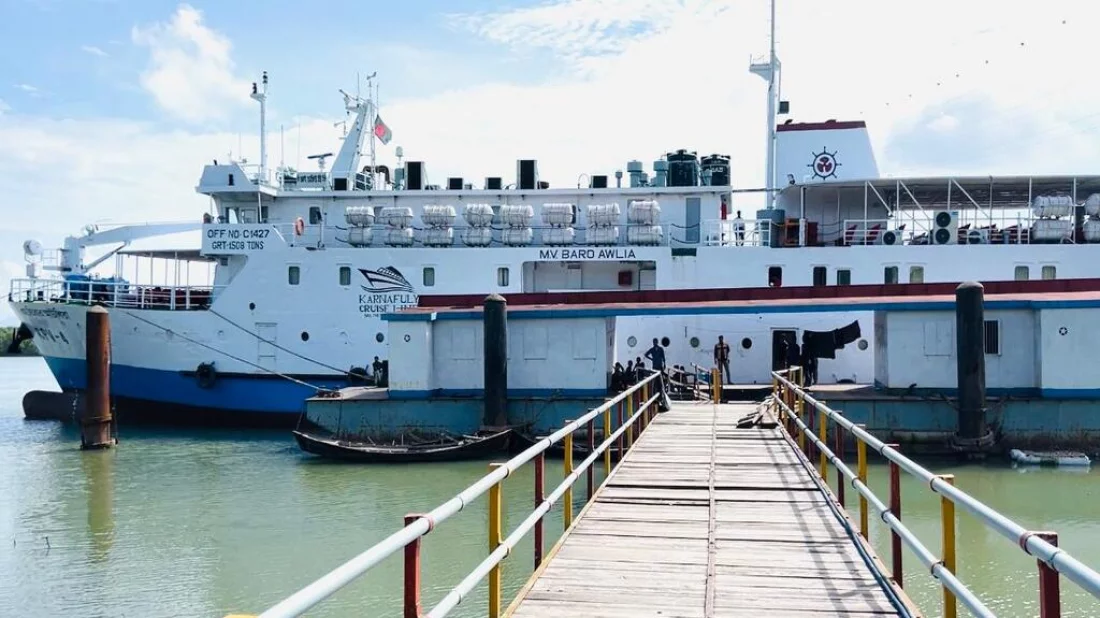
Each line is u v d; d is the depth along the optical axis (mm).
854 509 17406
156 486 21312
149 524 17656
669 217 32188
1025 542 4484
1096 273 28891
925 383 24688
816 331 29656
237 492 20500
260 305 30531
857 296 26672
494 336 24828
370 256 30312
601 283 31609
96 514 18531
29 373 94375
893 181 30656
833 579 8539
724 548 9773
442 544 15672
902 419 23781
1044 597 4438
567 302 27766
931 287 26703
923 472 7023
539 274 31641
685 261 30219
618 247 30359
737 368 29953
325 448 24281
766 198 37312
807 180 35188
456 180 33438
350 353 30219
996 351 24406
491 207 32156
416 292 30344
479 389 26469
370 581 13711
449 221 30766
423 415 25688
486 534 16281
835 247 29781
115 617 12547
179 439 28734
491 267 30359
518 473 22266
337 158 35969
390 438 25703
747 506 12031
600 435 25031
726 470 14766
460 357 26484
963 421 22984
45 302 31891
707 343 30062
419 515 5234
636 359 28766
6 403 46156
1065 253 29031
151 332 30828
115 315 30891
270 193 32531
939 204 35844
